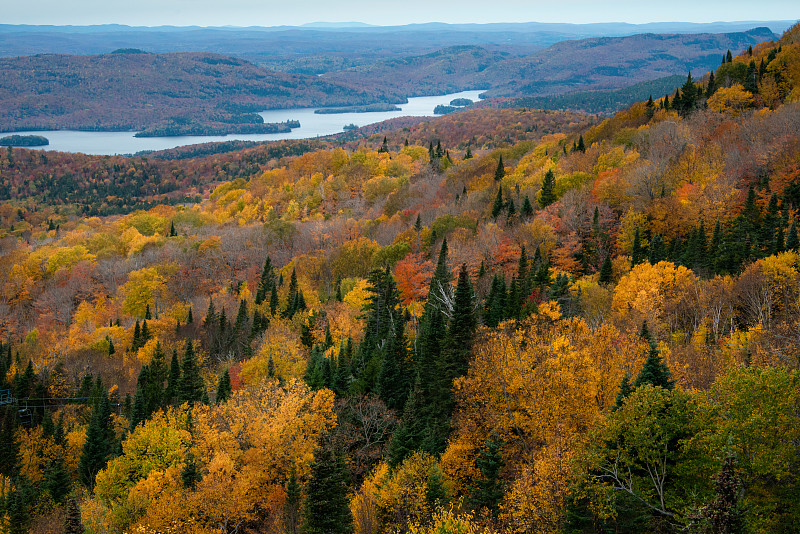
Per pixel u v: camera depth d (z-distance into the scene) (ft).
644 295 222.69
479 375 179.83
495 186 511.81
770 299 208.64
